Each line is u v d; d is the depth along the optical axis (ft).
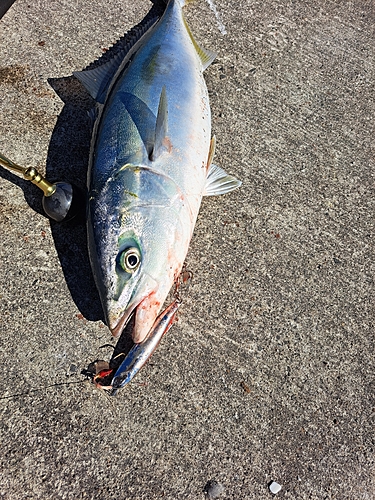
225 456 1.52
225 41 2.14
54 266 1.68
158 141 1.51
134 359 1.52
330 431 1.58
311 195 1.88
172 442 1.52
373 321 1.72
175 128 1.64
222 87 2.04
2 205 1.75
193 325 1.65
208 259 1.74
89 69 2.02
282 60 2.13
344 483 1.53
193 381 1.59
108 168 1.53
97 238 1.47
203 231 1.78
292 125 2.00
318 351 1.66
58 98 1.94
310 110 2.04
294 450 1.55
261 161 1.92
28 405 1.53
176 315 1.65
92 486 1.47
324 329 1.69
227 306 1.68
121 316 1.44
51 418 1.53
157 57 1.76
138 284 1.45
